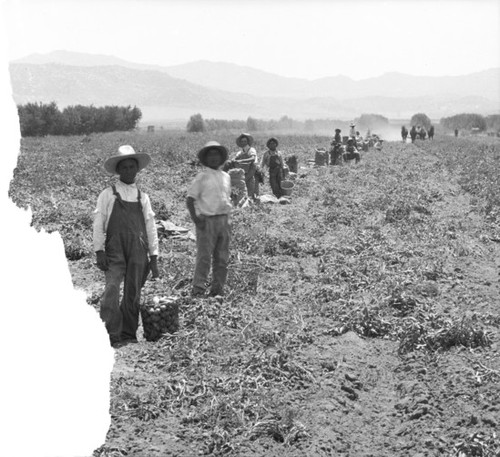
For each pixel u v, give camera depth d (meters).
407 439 6.27
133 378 7.05
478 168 29.84
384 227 16.62
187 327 8.67
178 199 19.91
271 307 9.85
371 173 28.62
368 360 8.18
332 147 32.62
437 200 21.50
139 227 8.45
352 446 6.18
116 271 8.35
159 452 5.77
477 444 5.84
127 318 8.46
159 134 74.31
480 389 6.95
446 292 10.93
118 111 84.62
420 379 7.48
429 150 46.47
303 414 6.63
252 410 6.53
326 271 11.80
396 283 10.75
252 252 13.12
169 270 11.23
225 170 18.38
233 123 134.25
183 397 6.75
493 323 9.20
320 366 7.77
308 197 21.14
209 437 6.08
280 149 41.34
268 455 5.90
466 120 122.81
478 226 16.83
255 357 7.62
